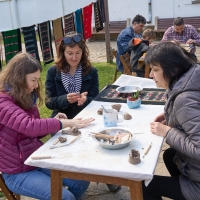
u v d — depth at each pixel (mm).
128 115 2469
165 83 1925
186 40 6691
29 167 2277
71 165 1837
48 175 2330
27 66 2164
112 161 1859
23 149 2244
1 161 2248
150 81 3330
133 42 5453
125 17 12922
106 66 8492
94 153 1968
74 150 2020
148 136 2145
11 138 2215
